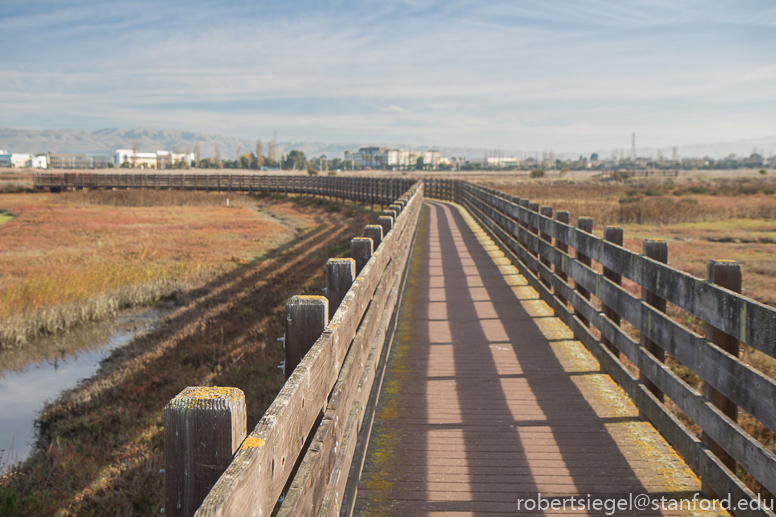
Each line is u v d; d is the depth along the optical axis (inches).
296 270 626.8
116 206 1518.2
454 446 139.9
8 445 253.3
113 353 379.6
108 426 270.4
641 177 3742.6
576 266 229.3
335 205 1371.8
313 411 70.2
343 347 96.7
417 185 698.2
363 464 129.5
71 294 502.0
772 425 88.7
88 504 205.9
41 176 2094.0
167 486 44.3
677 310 360.8
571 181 3275.1
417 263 432.8
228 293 530.0
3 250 737.6
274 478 49.8
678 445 127.8
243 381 314.5
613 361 181.3
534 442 142.0
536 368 198.1
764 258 565.9
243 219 1200.8
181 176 2213.3
